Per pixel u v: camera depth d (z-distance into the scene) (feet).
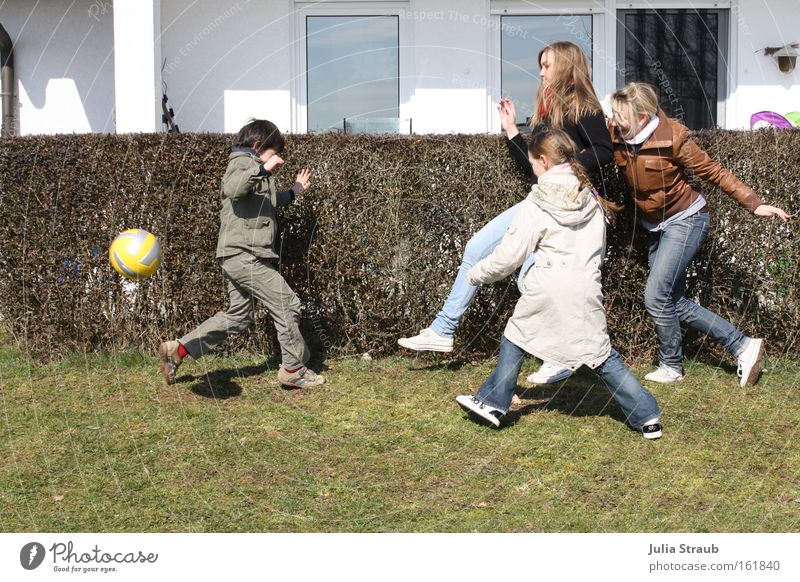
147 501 12.62
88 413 16.21
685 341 18.86
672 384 17.47
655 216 16.83
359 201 18.49
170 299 19.15
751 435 14.79
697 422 15.39
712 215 18.16
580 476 13.29
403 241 18.61
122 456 14.21
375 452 14.35
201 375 18.28
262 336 19.38
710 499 12.46
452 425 15.46
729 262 18.38
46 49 28.12
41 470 13.66
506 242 14.07
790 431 14.97
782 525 11.69
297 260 18.69
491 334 18.93
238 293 16.97
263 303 16.96
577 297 14.03
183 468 13.75
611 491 12.78
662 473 13.34
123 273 16.66
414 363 18.94
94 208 19.06
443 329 17.25
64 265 19.27
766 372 18.12
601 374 14.65
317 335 19.08
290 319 16.97
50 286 19.26
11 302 19.42
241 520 12.09
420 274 18.70
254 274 16.63
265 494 12.86
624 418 15.69
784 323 18.52
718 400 16.55
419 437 14.94
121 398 16.99
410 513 12.23
